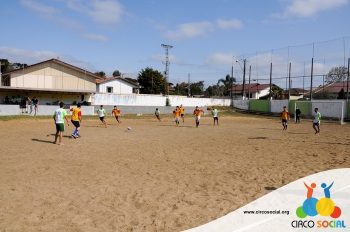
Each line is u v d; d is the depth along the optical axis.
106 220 5.96
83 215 6.19
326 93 52.47
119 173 9.49
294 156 12.41
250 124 32.81
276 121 39.31
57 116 15.15
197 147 14.82
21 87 39.22
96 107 44.75
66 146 14.75
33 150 13.47
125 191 7.68
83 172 9.59
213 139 18.17
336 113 44.09
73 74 45.69
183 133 21.73
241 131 23.81
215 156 12.39
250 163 10.98
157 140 17.45
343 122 37.78
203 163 10.99
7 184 8.20
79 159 11.60
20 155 12.26
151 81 76.00
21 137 18.02
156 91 76.31
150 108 50.28
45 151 13.25
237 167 10.33
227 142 16.77
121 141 16.84
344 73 45.59
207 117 45.97
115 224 5.79
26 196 7.27
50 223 5.82
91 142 16.28
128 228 5.63
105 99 49.00
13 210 6.42
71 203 6.84
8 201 6.93
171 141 17.05
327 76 48.72
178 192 7.61
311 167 10.27
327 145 15.78
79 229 5.57
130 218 6.06
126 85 58.78
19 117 33.31
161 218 6.07
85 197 7.23
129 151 13.52
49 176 9.05
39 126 25.91
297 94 67.19
